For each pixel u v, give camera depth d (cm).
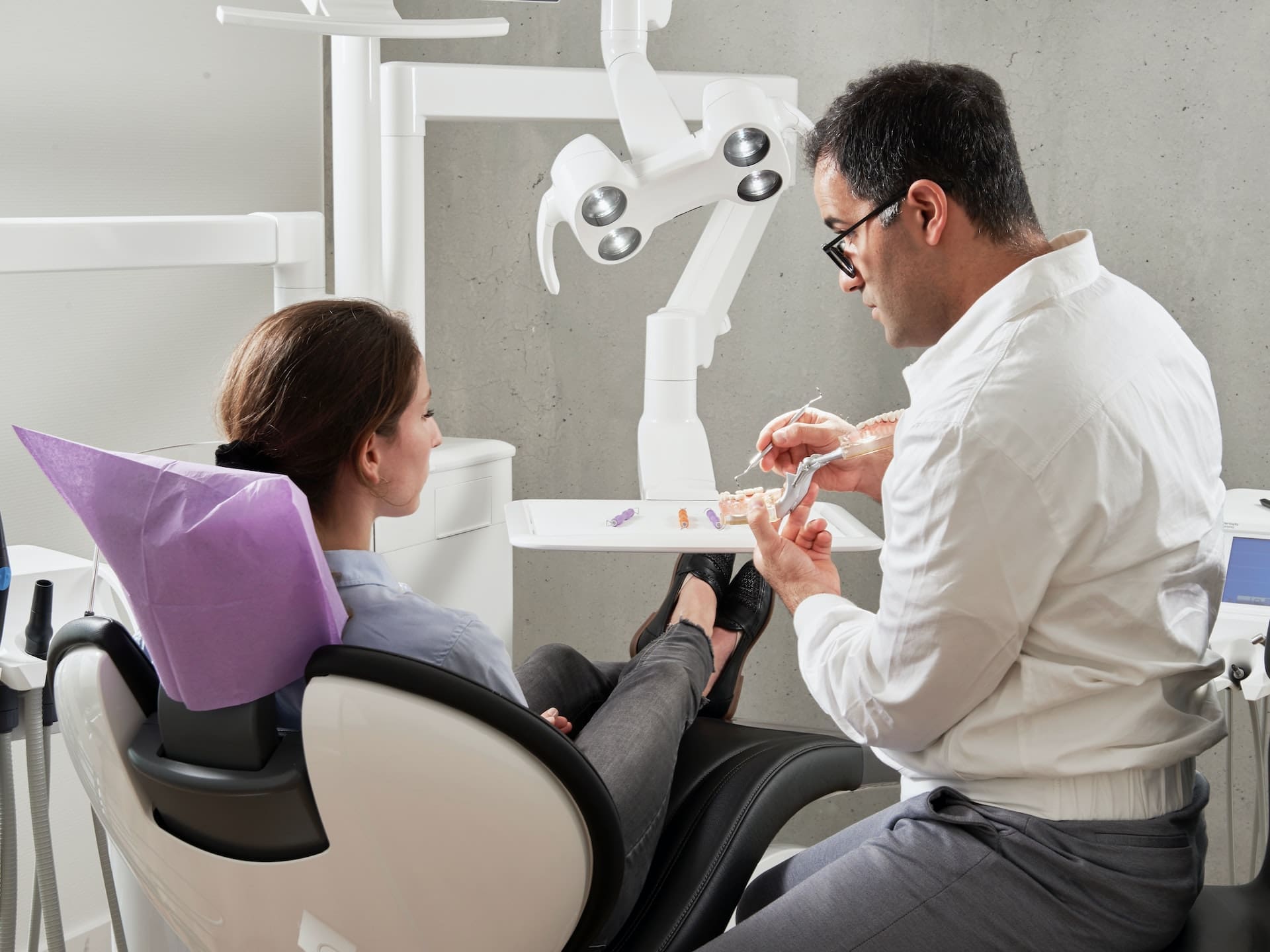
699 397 242
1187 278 216
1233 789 216
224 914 97
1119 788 104
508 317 240
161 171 187
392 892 90
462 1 227
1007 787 107
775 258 236
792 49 226
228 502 81
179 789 90
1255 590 157
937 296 113
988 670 103
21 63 167
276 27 158
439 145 232
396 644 99
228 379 102
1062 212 221
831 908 106
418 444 105
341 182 184
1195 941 109
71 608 150
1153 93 212
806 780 143
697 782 142
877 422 151
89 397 182
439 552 194
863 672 110
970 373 102
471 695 84
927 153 108
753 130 158
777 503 143
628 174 158
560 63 231
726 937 107
